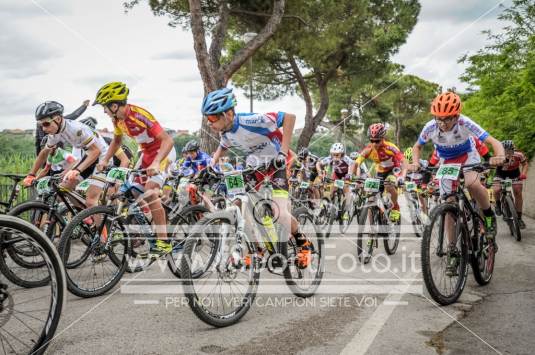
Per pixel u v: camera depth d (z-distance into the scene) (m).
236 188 3.02
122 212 3.67
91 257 3.46
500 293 3.54
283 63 16.83
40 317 2.88
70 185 4.00
